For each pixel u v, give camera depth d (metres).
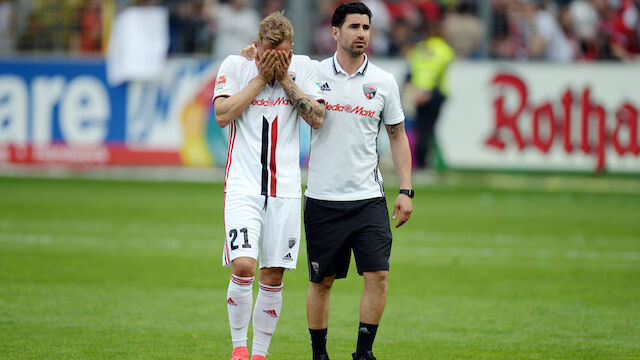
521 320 25.89
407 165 20.86
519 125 65.12
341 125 20.12
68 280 31.30
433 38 67.19
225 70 20.20
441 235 44.25
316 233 20.28
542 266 35.78
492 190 64.12
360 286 31.69
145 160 67.88
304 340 23.22
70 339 22.62
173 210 51.91
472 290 30.62
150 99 67.81
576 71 64.56
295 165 20.06
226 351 21.78
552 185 66.81
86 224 46.16
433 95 65.31
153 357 21.00
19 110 69.44
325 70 20.33
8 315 25.38
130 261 35.66
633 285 31.83
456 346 22.66
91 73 68.44
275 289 20.14
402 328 24.77
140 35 68.06
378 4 70.62
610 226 47.91
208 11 70.81
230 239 19.48
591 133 64.75
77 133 68.81
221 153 66.88
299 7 70.44
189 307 27.14
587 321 25.78
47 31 72.62
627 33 70.69
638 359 21.38
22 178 66.75
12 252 37.31
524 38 69.69
